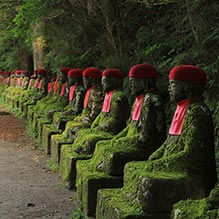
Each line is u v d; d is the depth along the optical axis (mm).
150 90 5918
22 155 10414
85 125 8211
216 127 7164
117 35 12516
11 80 25188
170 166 4609
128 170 5020
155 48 10273
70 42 15242
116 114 7207
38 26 16141
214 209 3633
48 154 10211
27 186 7684
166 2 9820
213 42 8289
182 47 9922
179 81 4727
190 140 4520
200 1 8312
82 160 6992
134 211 4406
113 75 7316
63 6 13734
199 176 4480
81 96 9727
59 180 8070
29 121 14547
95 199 5828
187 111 4695
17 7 16938
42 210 6387
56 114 10570
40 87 16125
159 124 5738
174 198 4402
